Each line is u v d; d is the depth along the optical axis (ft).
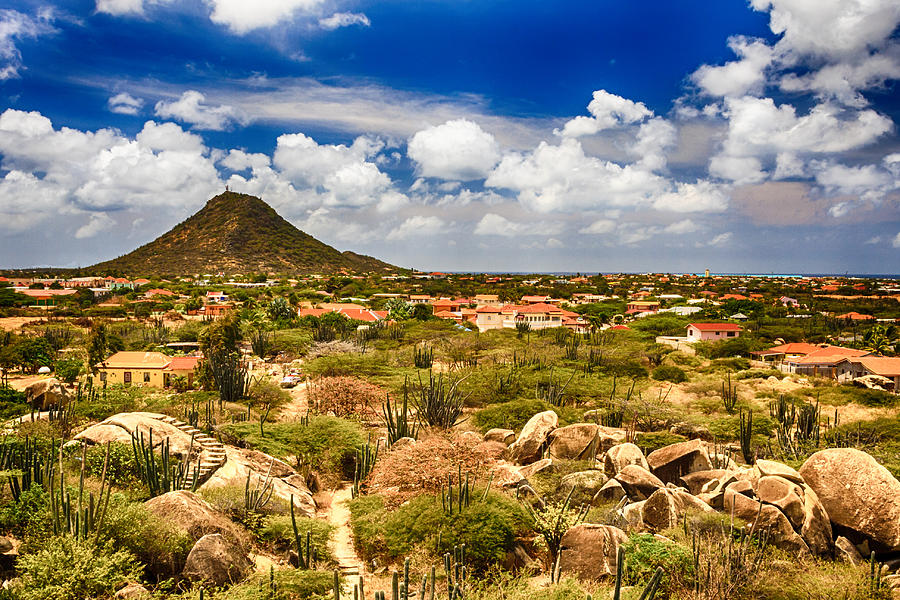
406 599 49.75
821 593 54.60
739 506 67.51
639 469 82.94
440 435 112.16
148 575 57.41
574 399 171.32
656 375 219.20
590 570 63.82
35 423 106.42
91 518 56.85
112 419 96.07
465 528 69.31
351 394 149.18
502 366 204.85
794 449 120.16
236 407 141.18
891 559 64.18
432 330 305.73
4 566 55.16
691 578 56.18
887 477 66.64
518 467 99.45
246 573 59.41
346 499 97.19
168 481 75.46
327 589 57.67
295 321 350.23
